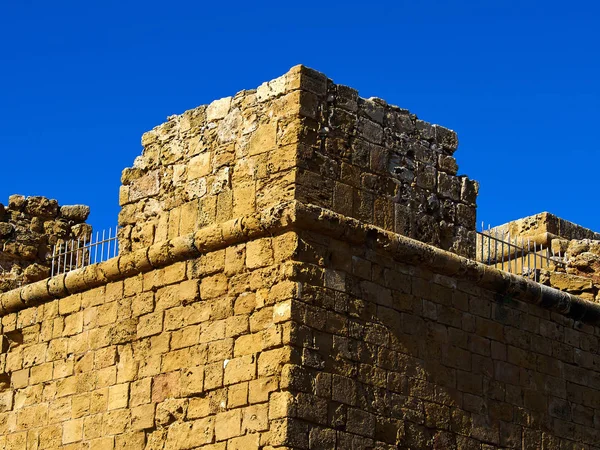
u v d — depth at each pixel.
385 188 25.22
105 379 25.89
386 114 25.62
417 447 24.11
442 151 26.44
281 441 22.42
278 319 23.22
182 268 25.22
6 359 28.08
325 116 24.59
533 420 26.20
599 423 27.47
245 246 24.23
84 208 31.56
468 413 25.09
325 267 23.72
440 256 25.25
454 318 25.42
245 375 23.44
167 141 26.50
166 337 25.06
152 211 26.34
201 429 23.88
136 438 24.91
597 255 29.20
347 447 23.12
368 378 23.73
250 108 25.08
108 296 26.44
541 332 26.95
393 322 24.41
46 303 27.69
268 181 24.33
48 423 26.69
